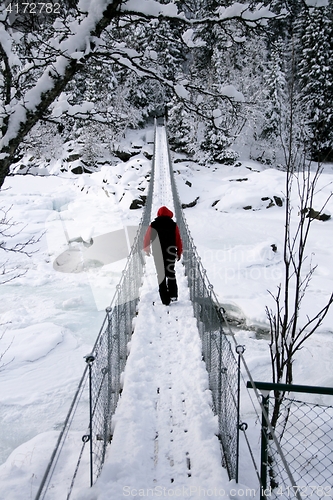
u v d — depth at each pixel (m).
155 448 2.75
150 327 4.74
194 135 26.78
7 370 4.94
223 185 18.72
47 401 4.32
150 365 3.89
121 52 2.57
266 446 2.05
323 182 15.94
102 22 2.25
